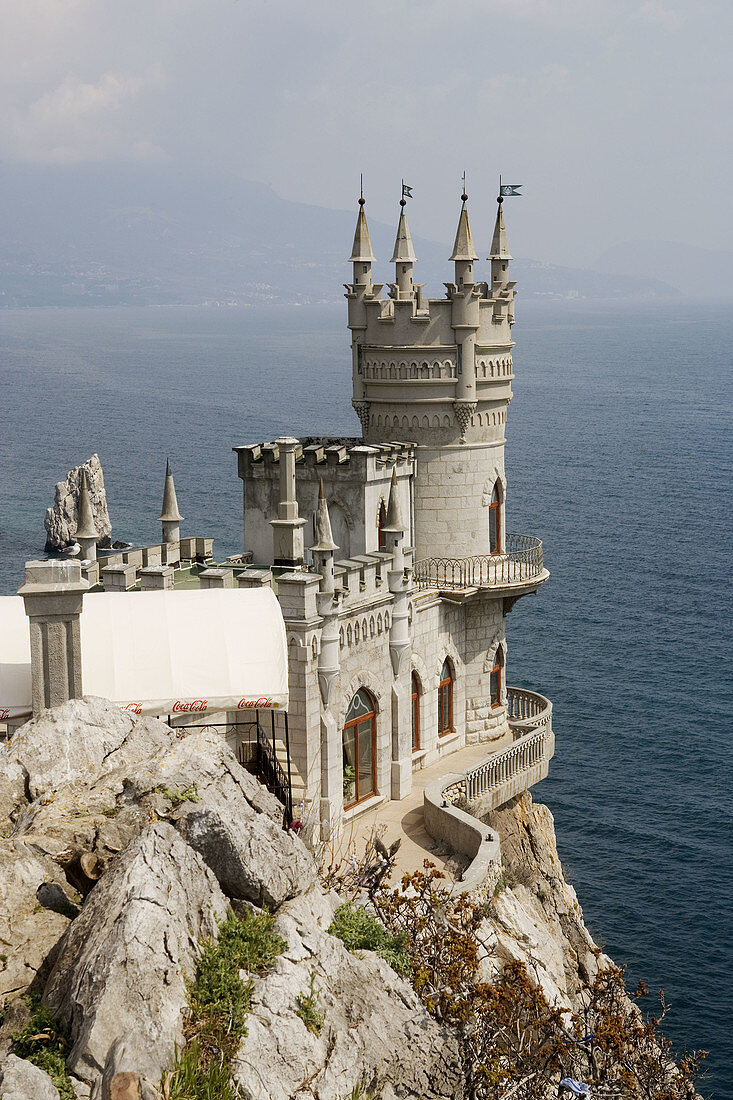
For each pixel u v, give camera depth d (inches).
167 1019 761.0
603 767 3223.4
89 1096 722.8
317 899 954.7
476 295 2196.1
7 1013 781.9
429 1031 922.1
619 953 2404.0
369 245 2277.3
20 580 4921.3
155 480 7367.1
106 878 830.5
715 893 2618.1
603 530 6102.4
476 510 2281.0
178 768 973.8
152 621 1396.4
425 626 2185.0
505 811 2256.4
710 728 3462.1
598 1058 1221.7
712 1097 2010.3
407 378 2219.5
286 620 1754.4
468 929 1284.4
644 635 4328.3
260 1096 759.7
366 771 2023.9
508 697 2463.1
